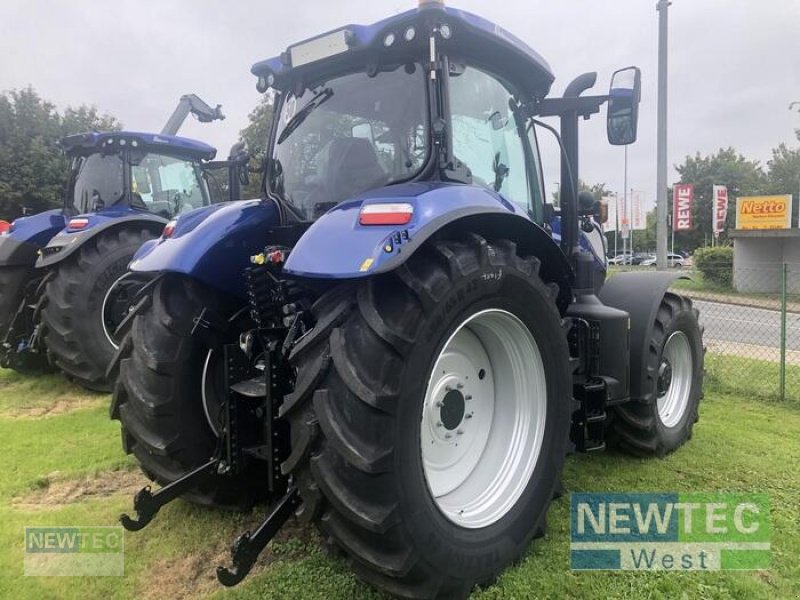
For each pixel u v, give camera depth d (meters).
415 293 2.10
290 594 2.35
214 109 7.10
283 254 2.53
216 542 2.79
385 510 1.99
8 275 5.88
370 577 2.16
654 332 3.78
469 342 2.63
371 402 1.95
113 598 2.38
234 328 2.88
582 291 3.36
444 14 2.43
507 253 2.46
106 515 3.04
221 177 7.14
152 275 2.99
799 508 3.12
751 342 9.70
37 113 24.42
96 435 4.23
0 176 23.14
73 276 5.14
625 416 3.68
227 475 2.81
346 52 2.67
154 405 2.69
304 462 2.07
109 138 5.93
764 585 2.45
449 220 2.13
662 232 8.99
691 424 4.18
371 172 2.71
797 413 5.01
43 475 3.52
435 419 2.48
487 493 2.55
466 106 2.78
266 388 2.29
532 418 2.65
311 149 2.92
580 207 3.88
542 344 2.62
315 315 2.17
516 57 2.91
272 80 3.04
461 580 2.23
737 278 17.84
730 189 51.59
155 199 6.29
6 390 5.50
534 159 3.30
